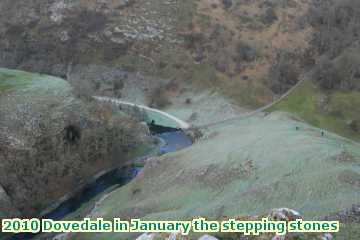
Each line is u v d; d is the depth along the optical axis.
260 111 99.19
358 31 117.69
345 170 47.25
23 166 64.81
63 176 68.56
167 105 106.44
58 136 70.88
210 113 100.19
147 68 114.62
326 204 41.12
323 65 106.31
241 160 58.09
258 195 47.22
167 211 50.94
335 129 89.94
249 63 114.06
